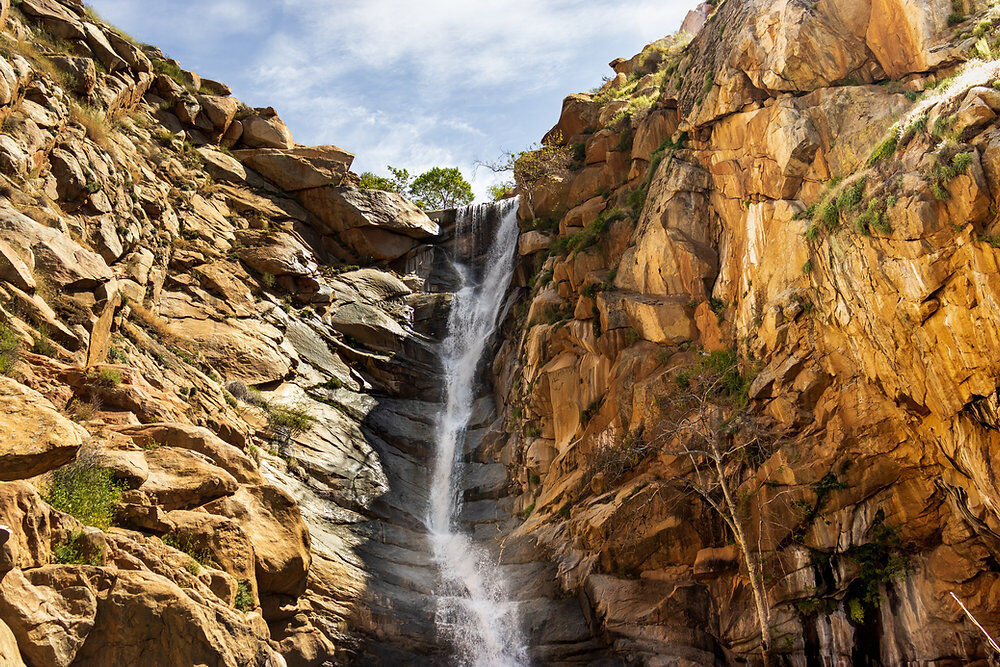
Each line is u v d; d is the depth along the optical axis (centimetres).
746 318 2145
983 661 1617
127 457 1469
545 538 2255
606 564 2069
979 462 1541
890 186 1609
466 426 2970
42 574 1092
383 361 3041
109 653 1150
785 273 2017
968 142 1503
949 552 1694
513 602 2114
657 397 2220
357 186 3775
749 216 2216
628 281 2566
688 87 2655
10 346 1514
